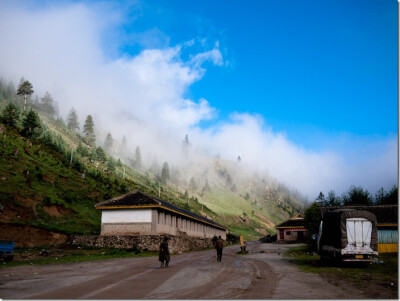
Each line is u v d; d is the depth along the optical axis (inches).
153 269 661.9
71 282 470.0
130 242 1254.3
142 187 4153.5
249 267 718.5
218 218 5206.7
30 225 1366.9
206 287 436.1
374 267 730.2
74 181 2273.6
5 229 1274.6
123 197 1451.8
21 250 1095.6
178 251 1325.0
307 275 582.9
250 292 402.3
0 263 724.7
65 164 2635.3
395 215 1284.4
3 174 1756.9
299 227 2662.4
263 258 1005.8
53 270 628.7
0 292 383.9
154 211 1337.4
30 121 3095.5
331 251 766.5
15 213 1429.6
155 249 1225.4
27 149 2411.4
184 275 563.5
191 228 1866.4
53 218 1579.7
